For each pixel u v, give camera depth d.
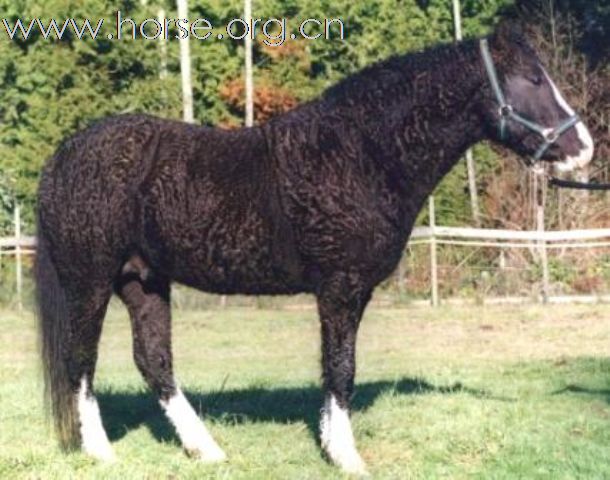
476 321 18.58
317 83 23.67
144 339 8.39
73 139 8.23
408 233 7.95
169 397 8.38
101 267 8.11
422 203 7.98
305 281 7.97
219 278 8.04
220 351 15.34
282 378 12.45
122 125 8.11
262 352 15.20
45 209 8.22
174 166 7.97
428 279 22.53
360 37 23.59
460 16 25.94
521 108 7.87
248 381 12.03
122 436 9.04
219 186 7.89
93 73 21.89
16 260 21.11
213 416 9.61
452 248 22.98
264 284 8.02
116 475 7.68
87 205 8.03
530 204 23.95
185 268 8.07
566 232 21.80
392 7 24.12
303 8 23.61
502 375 12.16
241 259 7.91
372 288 7.95
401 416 9.44
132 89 22.12
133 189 8.00
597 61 27.58
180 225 7.92
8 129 21.95
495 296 22.25
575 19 27.28
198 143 8.05
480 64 7.89
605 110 25.45
